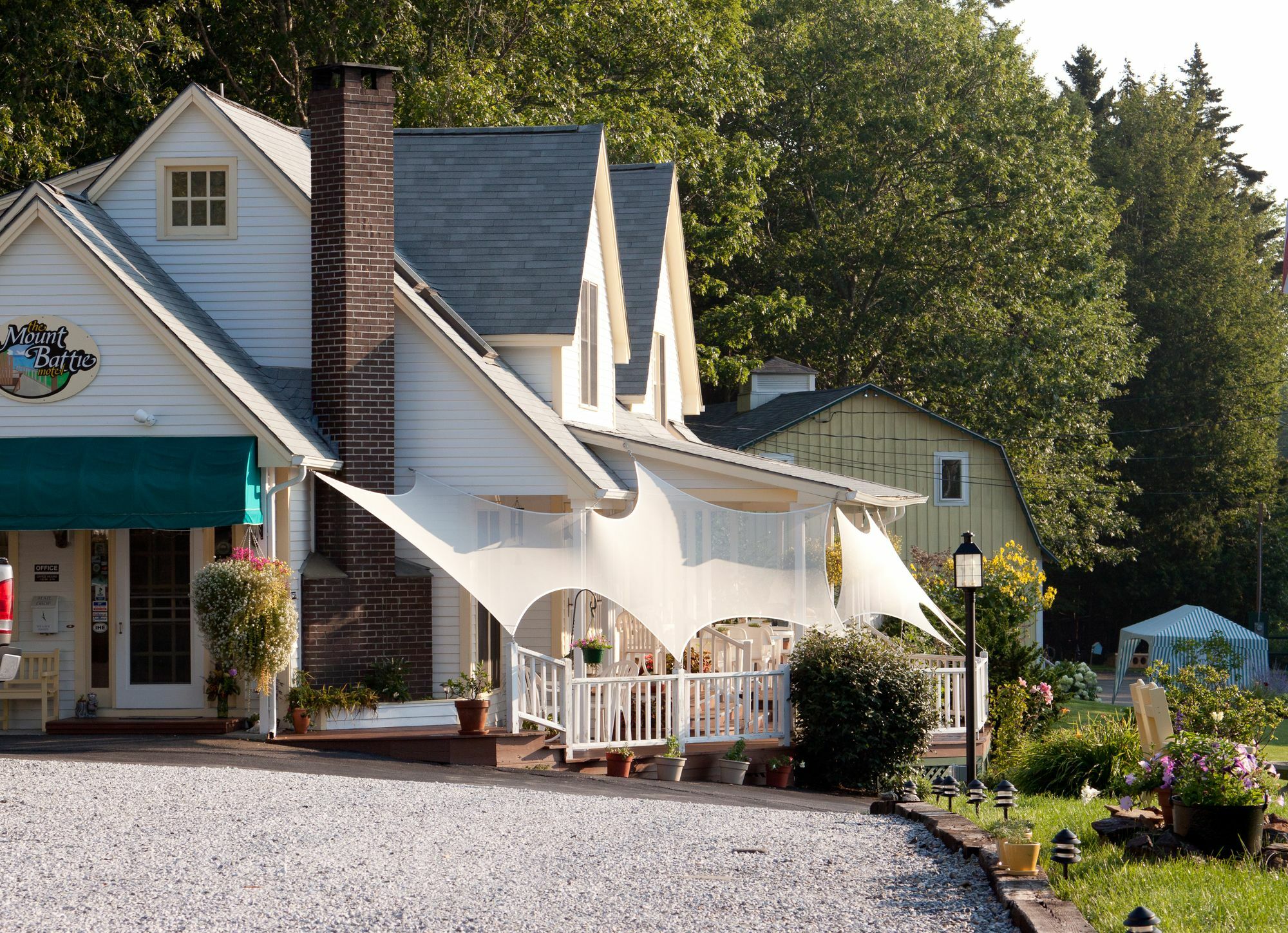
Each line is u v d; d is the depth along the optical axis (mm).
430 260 27031
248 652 19531
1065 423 60188
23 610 21594
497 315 26000
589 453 25578
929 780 23203
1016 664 29641
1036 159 58781
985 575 31953
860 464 49062
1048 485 60062
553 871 11875
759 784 21938
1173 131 86750
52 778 15789
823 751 22047
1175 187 83188
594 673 23188
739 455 31312
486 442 23453
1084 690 52094
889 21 60281
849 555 24969
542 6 45000
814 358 61094
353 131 22734
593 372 28641
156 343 20641
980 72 60656
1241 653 54531
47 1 35250
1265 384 80875
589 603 25703
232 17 41594
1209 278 81062
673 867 12102
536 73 44594
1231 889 10711
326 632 21531
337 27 40250
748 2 56250
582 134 29375
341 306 22516
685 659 26078
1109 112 96562
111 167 23688
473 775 18531
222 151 23594
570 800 16203
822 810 17750
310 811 14461
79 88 36812
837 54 60375
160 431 20594
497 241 27312
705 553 22266
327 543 21969
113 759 17719
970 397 57562
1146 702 17859
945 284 58219
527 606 20641
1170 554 80000
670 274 36656
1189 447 79562
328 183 22734
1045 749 22188
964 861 12320
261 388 22125
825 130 60625
